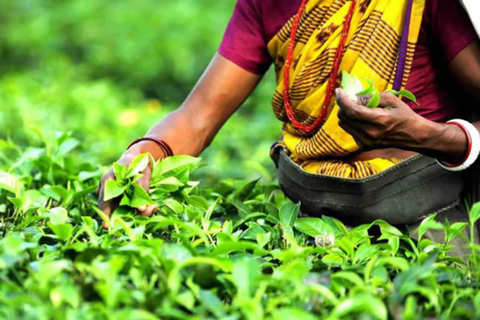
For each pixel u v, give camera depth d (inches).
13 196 183.5
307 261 138.7
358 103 145.7
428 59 163.2
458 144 151.6
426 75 163.6
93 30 555.5
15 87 378.0
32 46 553.9
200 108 179.3
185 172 163.5
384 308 114.7
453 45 158.1
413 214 164.7
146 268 126.0
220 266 123.2
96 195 183.6
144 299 117.2
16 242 131.1
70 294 114.3
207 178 309.4
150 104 427.2
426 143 150.1
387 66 161.2
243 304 113.9
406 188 163.9
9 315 112.3
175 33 542.3
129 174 156.6
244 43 178.9
